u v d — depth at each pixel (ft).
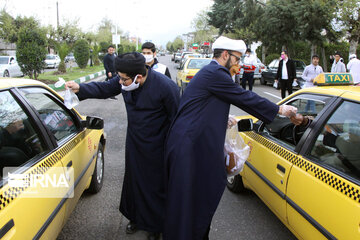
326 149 7.59
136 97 8.73
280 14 59.21
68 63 113.19
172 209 7.19
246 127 10.00
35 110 7.95
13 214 5.65
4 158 6.60
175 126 7.51
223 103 7.46
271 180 9.39
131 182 9.34
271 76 51.60
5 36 94.99
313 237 7.27
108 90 9.59
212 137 7.26
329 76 9.59
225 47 7.56
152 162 9.05
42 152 7.64
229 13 102.42
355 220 5.97
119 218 10.91
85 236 9.78
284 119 10.34
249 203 12.16
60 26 81.15
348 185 6.41
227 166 8.71
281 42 65.31
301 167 7.99
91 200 12.14
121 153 17.58
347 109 7.61
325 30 55.52
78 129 10.68
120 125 23.95
